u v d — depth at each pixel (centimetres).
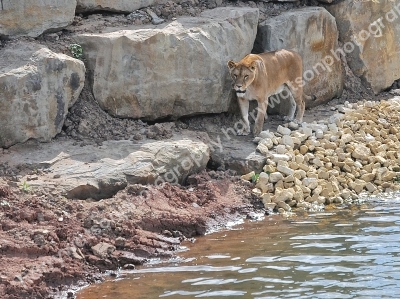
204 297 1006
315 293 1003
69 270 1091
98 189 1310
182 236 1258
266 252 1175
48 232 1140
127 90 1520
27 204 1218
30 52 1436
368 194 1506
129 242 1191
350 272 1073
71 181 1301
